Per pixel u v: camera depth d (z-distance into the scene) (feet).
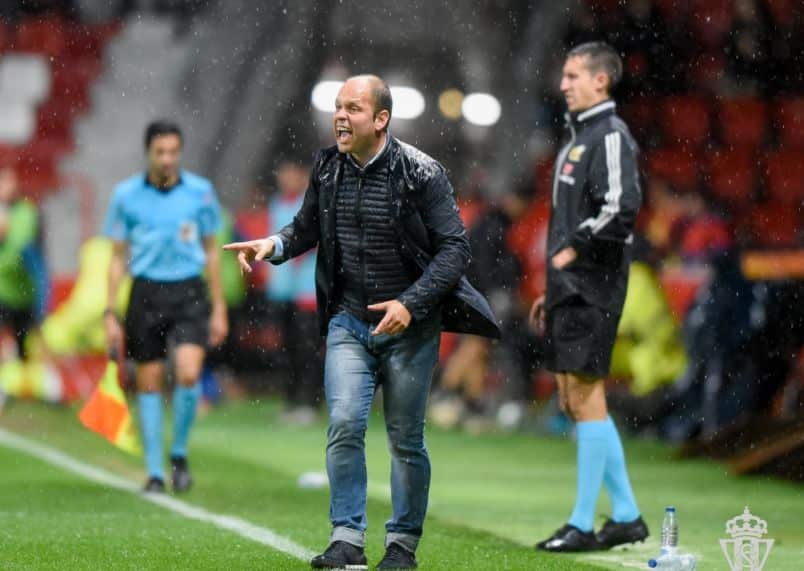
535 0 234.17
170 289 109.19
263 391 214.48
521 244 179.52
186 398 110.11
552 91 222.28
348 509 70.90
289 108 260.01
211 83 265.34
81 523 92.38
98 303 193.98
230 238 209.87
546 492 117.39
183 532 88.48
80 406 184.96
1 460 130.52
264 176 259.19
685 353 151.74
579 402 84.17
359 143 69.10
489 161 240.12
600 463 83.76
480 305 70.74
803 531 96.07
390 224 69.67
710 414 148.87
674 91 209.46
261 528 90.58
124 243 109.19
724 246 150.61
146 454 110.42
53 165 261.85
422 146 251.60
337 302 72.23
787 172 201.46
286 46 260.01
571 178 83.51
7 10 272.92
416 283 68.59
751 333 146.72
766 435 141.79
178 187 109.60
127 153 264.72
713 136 206.08
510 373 174.19
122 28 274.16
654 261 164.14
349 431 70.33
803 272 146.10
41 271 184.44
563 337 82.84
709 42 208.64
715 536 91.76
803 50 205.16
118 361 106.93
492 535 91.04
